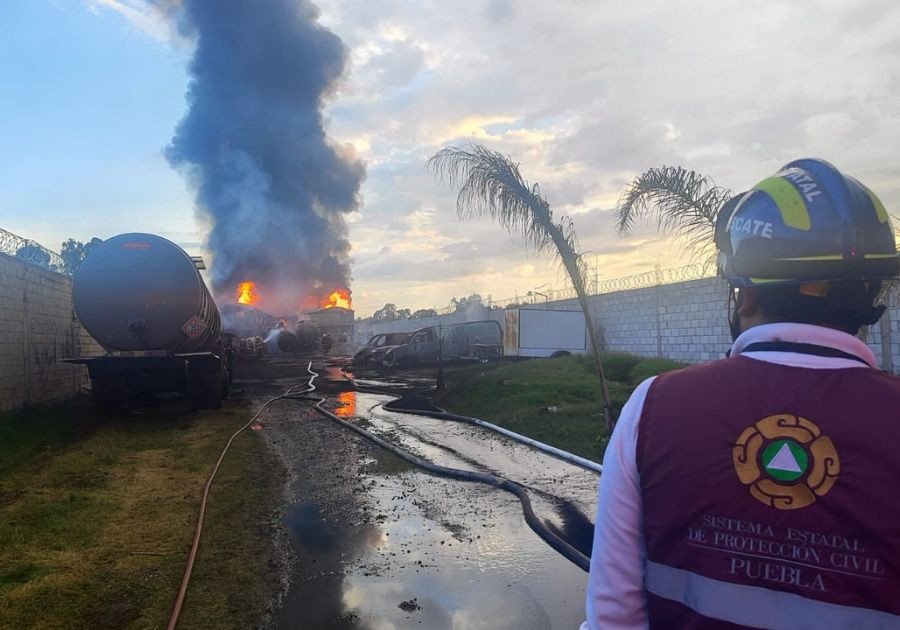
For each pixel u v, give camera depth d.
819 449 0.99
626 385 13.92
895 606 0.93
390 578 4.66
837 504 0.96
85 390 15.88
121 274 11.73
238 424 11.69
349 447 9.75
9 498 6.55
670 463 1.08
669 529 1.07
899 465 0.95
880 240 1.15
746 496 1.01
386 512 6.31
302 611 4.11
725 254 1.35
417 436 10.55
